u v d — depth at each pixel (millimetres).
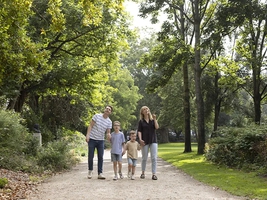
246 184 8148
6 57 9523
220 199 6520
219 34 19016
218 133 16484
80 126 33875
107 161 17750
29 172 11258
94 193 7215
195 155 19750
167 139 61156
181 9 22219
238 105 35344
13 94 17953
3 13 9016
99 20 10633
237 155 12555
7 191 7473
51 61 21750
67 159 14320
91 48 22984
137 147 9719
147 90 24188
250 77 29156
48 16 18906
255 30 23625
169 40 23109
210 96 31875
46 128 25234
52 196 7035
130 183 8648
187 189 7742
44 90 22609
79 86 22984
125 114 51156
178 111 42094
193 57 23000
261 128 12688
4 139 12219
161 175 10586
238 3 18047
